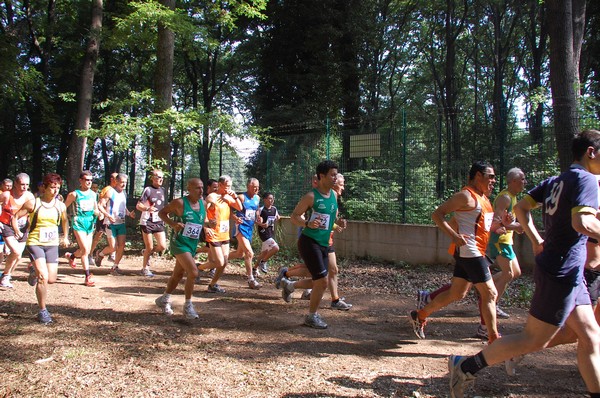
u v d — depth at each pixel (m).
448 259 10.48
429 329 6.00
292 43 21.75
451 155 11.56
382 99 32.44
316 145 12.86
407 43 30.80
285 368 4.50
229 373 4.36
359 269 10.57
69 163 15.63
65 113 26.94
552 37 9.88
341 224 6.73
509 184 5.88
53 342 5.21
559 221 3.36
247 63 28.41
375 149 11.86
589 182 3.27
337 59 21.19
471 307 7.16
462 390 3.69
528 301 7.40
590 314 3.34
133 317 6.36
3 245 8.86
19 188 8.06
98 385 4.07
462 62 33.62
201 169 14.96
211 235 7.93
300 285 6.79
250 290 8.42
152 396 3.85
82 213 8.38
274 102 22.61
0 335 5.42
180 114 12.05
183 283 8.91
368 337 5.64
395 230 11.22
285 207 13.39
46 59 23.59
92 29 15.49
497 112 11.06
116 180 9.71
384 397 3.87
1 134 28.77
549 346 3.98
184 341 5.34
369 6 23.75
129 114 13.41
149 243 9.57
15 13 24.91
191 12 15.74
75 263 10.79
